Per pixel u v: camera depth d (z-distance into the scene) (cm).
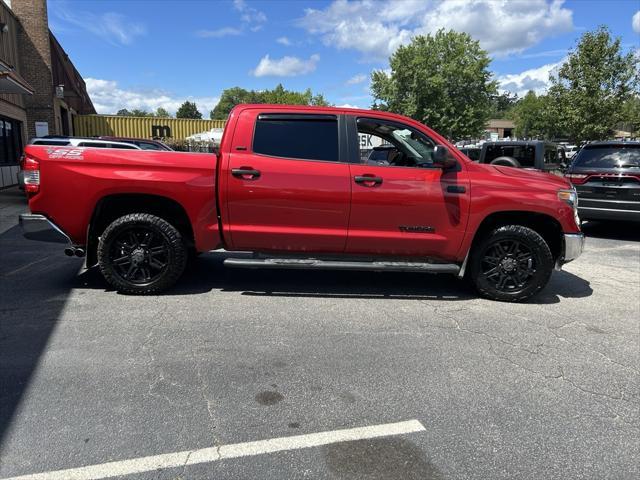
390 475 253
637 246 906
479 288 541
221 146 505
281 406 315
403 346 412
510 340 432
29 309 477
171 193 496
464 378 359
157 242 517
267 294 543
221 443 275
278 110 511
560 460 269
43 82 2128
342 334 434
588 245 915
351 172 501
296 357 386
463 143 3625
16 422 288
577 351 413
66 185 493
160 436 279
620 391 347
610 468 264
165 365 365
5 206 1232
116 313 471
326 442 279
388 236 511
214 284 575
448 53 3359
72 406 307
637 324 482
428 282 609
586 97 2264
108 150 498
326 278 613
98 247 511
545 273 525
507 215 534
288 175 496
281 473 253
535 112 6397
